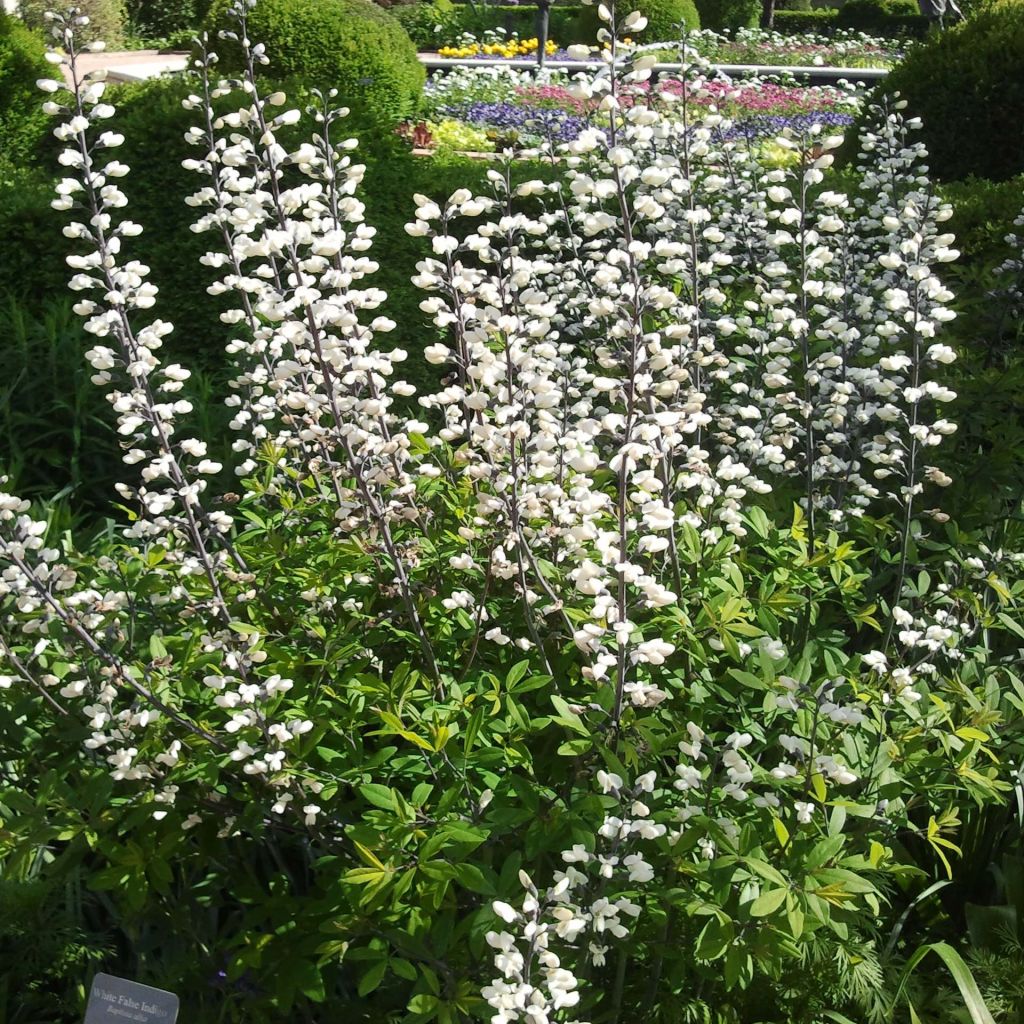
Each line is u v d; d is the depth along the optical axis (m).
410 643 3.11
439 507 3.41
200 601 3.15
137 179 6.67
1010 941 3.07
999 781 3.01
